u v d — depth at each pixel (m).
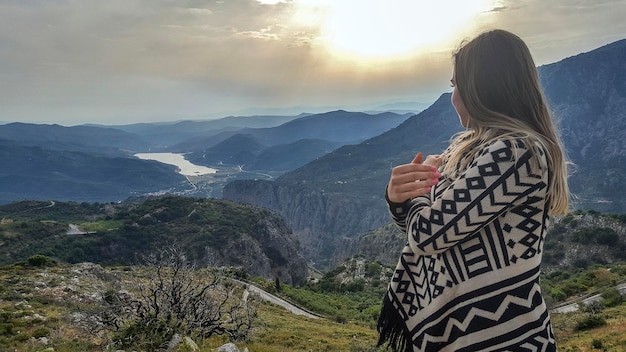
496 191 1.95
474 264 2.04
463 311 2.06
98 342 14.04
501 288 2.01
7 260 95.31
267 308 49.94
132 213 132.50
